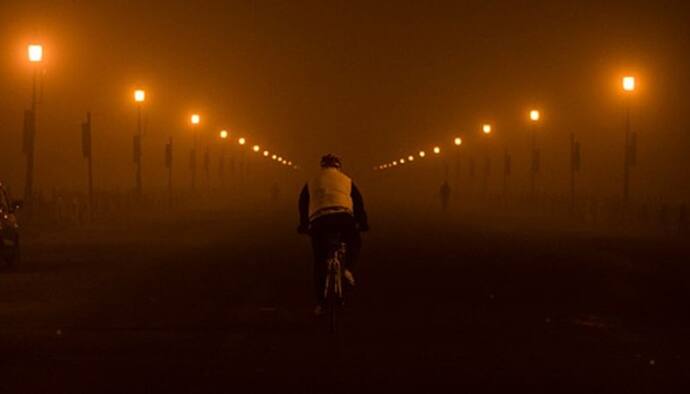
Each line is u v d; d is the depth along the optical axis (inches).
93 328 629.0
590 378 476.1
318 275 601.9
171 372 484.4
